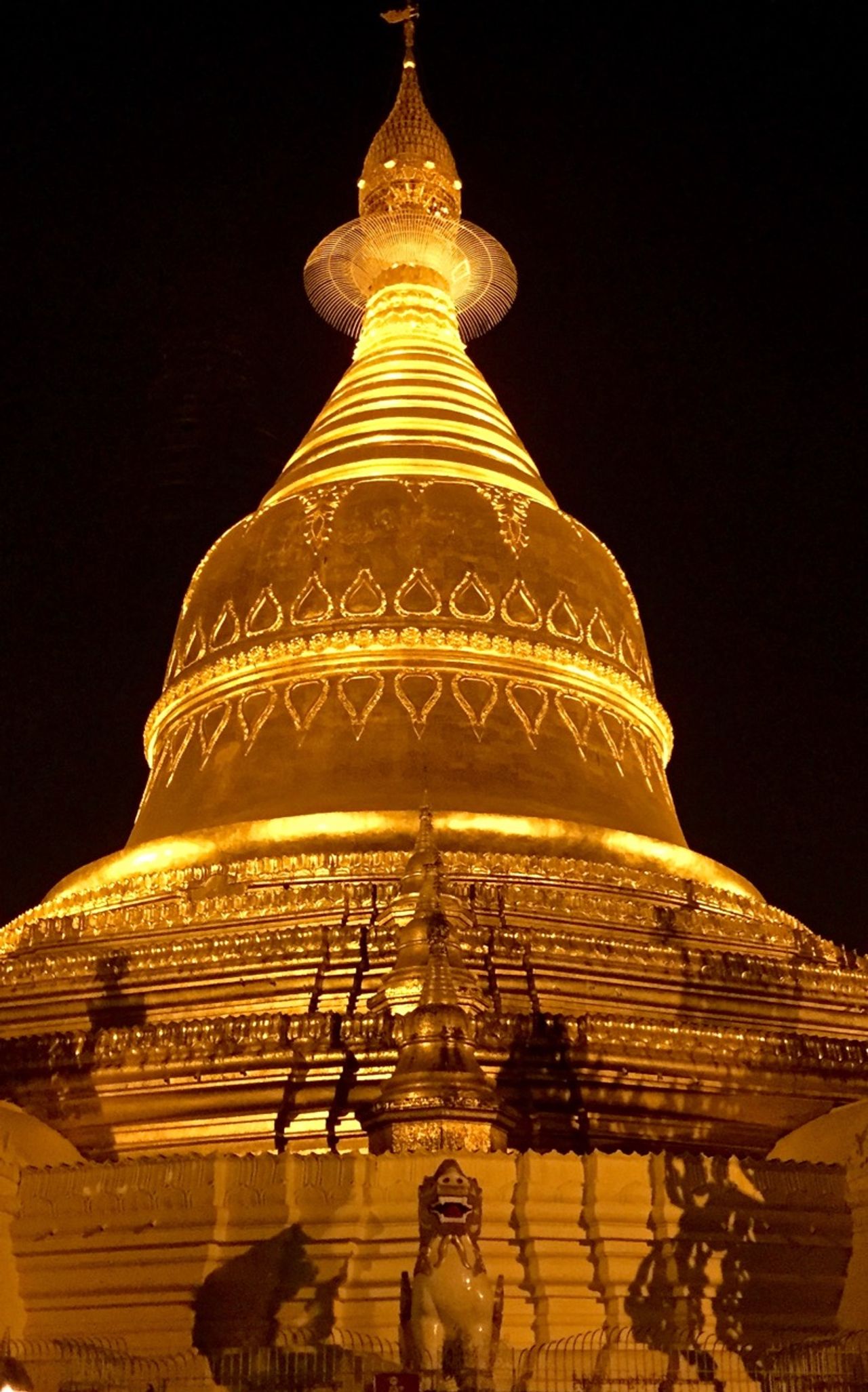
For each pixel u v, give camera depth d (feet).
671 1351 54.24
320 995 71.87
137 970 75.46
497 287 118.42
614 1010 74.33
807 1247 59.11
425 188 117.50
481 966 71.56
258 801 84.94
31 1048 70.54
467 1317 47.52
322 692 87.86
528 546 94.22
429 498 94.27
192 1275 56.54
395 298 111.65
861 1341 55.83
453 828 80.07
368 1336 53.36
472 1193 49.37
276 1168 57.31
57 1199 59.57
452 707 86.74
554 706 89.61
